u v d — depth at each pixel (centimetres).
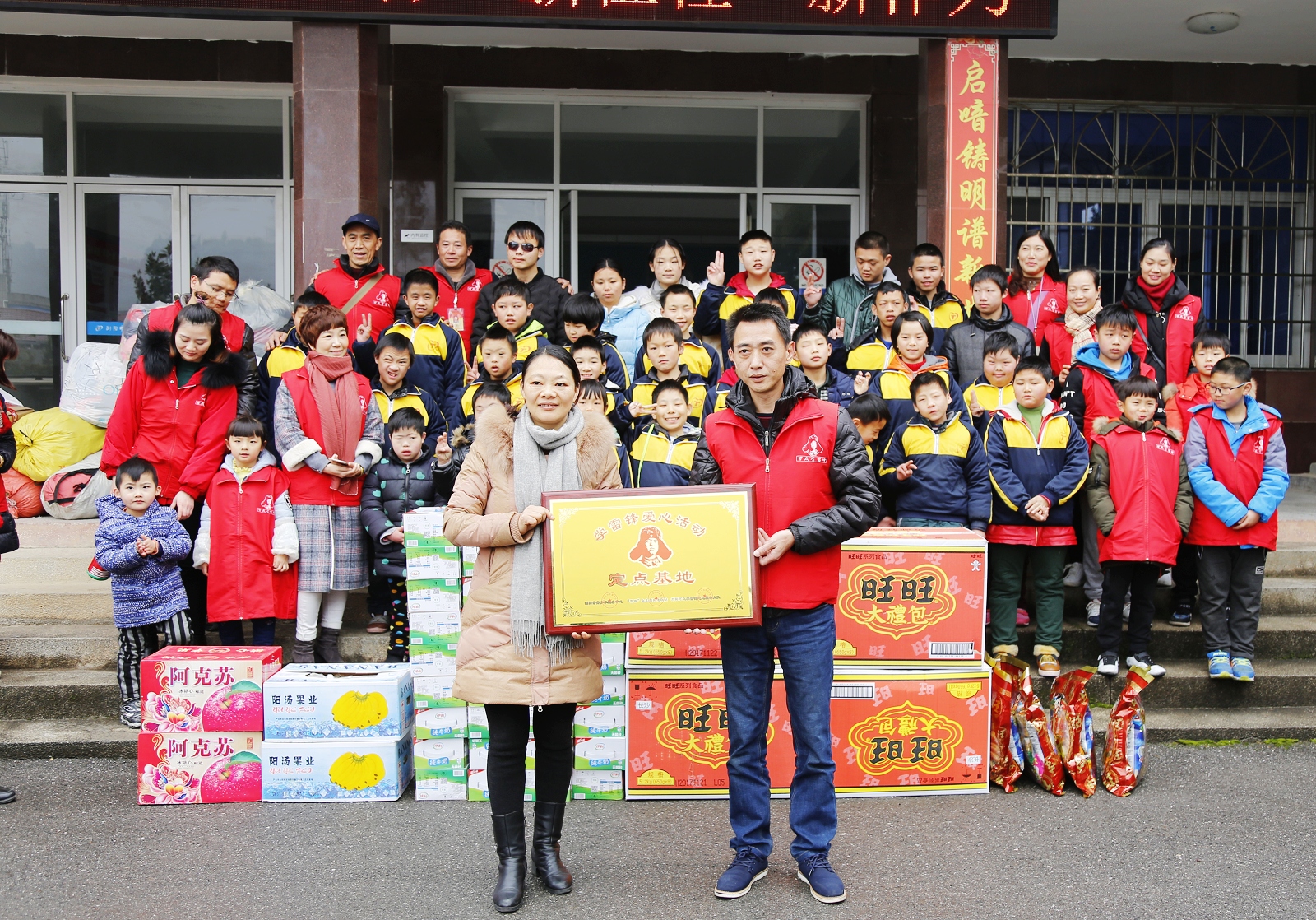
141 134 716
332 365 413
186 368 416
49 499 532
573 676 271
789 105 734
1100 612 438
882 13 548
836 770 349
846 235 745
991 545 424
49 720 407
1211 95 726
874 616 359
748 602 265
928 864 296
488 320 510
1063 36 678
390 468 414
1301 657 452
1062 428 418
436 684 349
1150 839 312
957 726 353
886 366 465
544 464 278
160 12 522
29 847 308
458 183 724
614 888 282
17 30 673
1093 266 741
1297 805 339
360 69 535
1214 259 748
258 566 396
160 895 276
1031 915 266
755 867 280
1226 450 421
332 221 537
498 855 289
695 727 352
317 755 346
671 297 492
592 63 699
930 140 561
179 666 346
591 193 733
